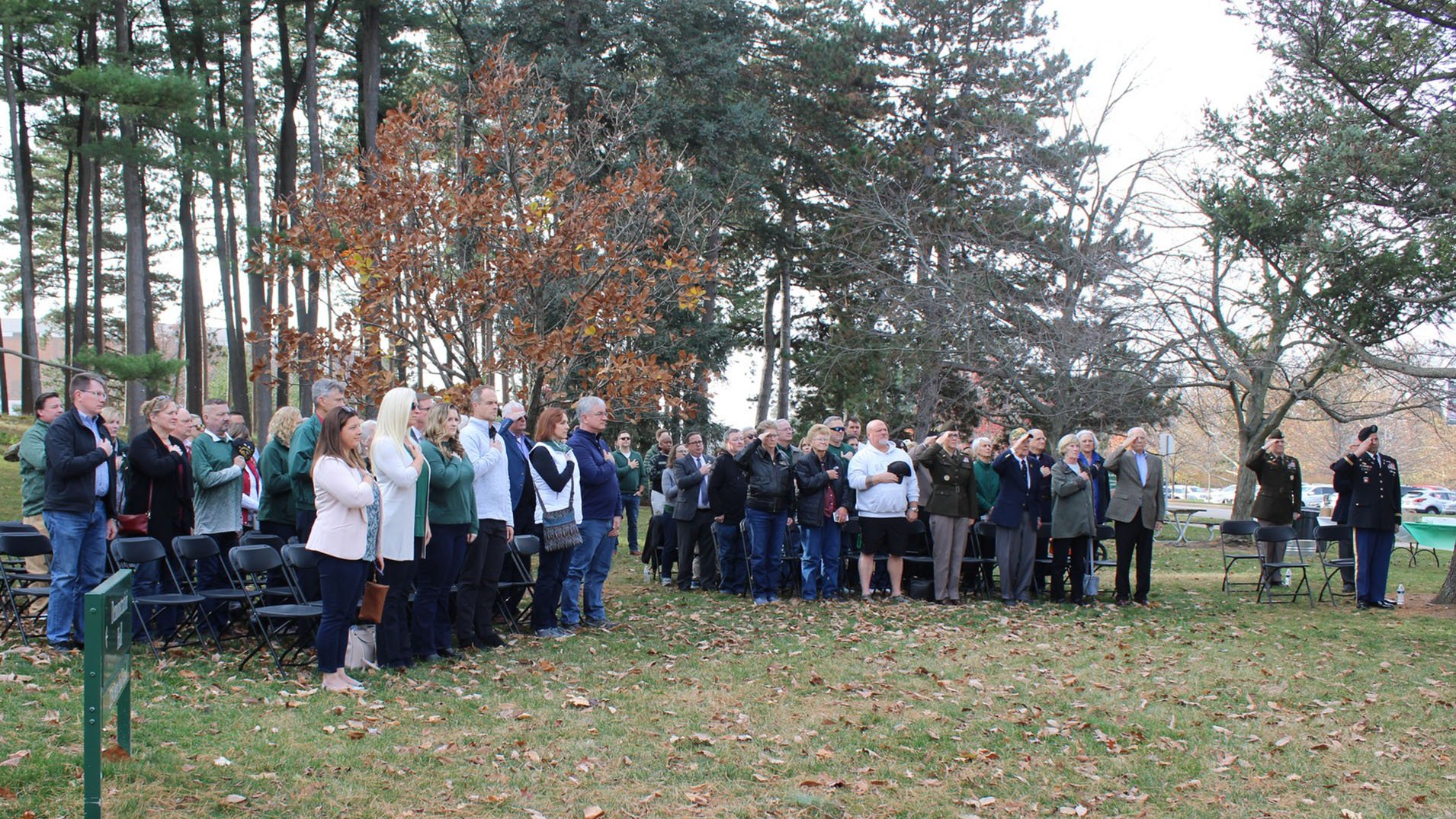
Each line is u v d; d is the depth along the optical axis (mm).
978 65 28469
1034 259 21516
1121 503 12047
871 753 5906
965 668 8148
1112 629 10109
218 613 8414
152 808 4574
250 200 25234
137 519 7941
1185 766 5840
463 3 29422
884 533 11867
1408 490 47469
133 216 21672
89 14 22609
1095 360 19562
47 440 7387
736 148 27250
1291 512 12703
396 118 11227
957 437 11961
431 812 4812
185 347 39000
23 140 31422
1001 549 11961
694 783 5336
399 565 7480
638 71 26109
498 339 11672
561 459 9023
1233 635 9859
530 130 11836
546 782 5273
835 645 9023
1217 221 14727
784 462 11648
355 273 10922
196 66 30125
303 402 24188
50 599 7488
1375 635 9938
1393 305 13672
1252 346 17766
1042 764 5820
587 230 11125
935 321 22188
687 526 12656
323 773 5199
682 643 8984
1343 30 12844
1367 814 5172
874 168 27188
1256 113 14133
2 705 5750
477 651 8336
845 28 29234
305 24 29047
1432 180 12547
